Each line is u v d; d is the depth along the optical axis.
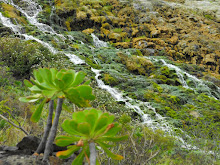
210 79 13.46
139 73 11.70
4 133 1.75
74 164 0.71
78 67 8.87
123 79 9.45
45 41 11.04
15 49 7.53
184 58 16.80
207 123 6.36
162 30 17.95
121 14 19.03
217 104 9.52
